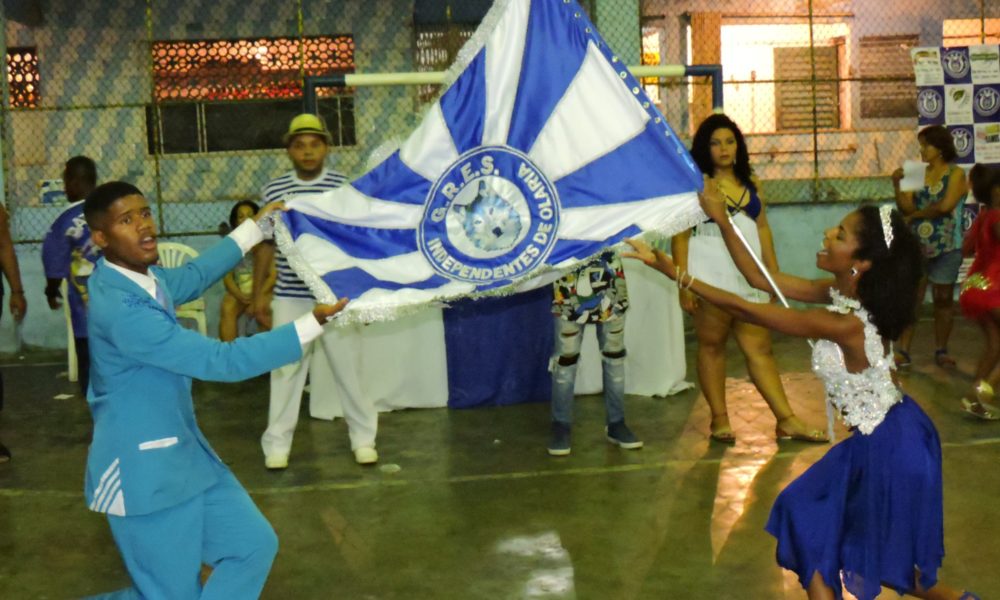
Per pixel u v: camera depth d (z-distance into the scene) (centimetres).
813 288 378
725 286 589
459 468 584
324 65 1162
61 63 1130
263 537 336
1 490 572
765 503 508
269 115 1163
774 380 610
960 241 775
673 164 384
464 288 384
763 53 1295
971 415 648
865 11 1282
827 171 1285
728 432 609
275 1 1148
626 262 715
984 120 987
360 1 1148
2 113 953
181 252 833
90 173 635
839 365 340
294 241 386
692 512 500
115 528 326
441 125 395
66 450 650
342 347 589
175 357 311
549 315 718
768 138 1280
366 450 598
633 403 709
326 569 449
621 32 929
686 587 419
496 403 722
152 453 318
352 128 1153
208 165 1142
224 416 726
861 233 333
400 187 394
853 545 331
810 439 601
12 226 962
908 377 750
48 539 498
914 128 1274
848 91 1299
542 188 391
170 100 1152
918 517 330
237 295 814
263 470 595
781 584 418
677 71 644
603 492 533
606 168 388
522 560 452
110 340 315
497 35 396
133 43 1134
